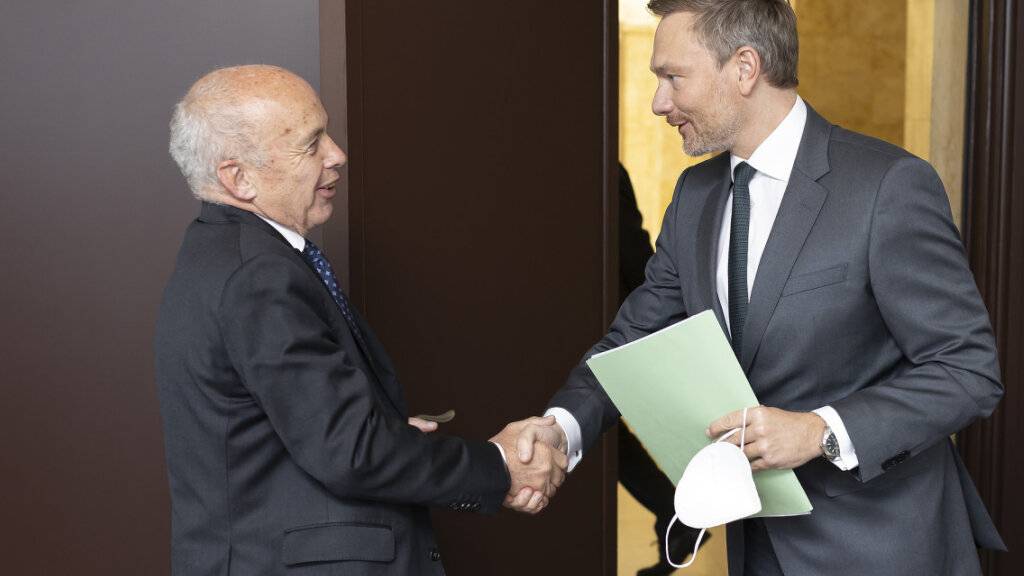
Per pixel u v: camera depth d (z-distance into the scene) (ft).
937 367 5.60
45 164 9.14
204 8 8.85
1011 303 11.20
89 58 9.03
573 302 9.86
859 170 5.84
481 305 9.31
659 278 7.13
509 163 9.39
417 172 8.88
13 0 9.05
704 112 6.07
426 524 6.01
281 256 5.51
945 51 11.78
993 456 11.25
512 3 9.31
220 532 5.51
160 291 9.09
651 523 12.28
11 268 9.21
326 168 6.07
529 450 6.34
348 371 5.47
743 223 6.23
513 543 9.63
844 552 5.95
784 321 5.91
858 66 14.34
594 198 9.93
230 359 5.39
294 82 5.94
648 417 5.95
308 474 5.55
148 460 9.18
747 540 6.57
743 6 5.93
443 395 9.14
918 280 5.65
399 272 8.83
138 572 9.26
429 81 8.90
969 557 6.06
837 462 5.52
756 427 5.44
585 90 9.81
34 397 9.27
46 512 9.32
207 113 5.76
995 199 11.21
